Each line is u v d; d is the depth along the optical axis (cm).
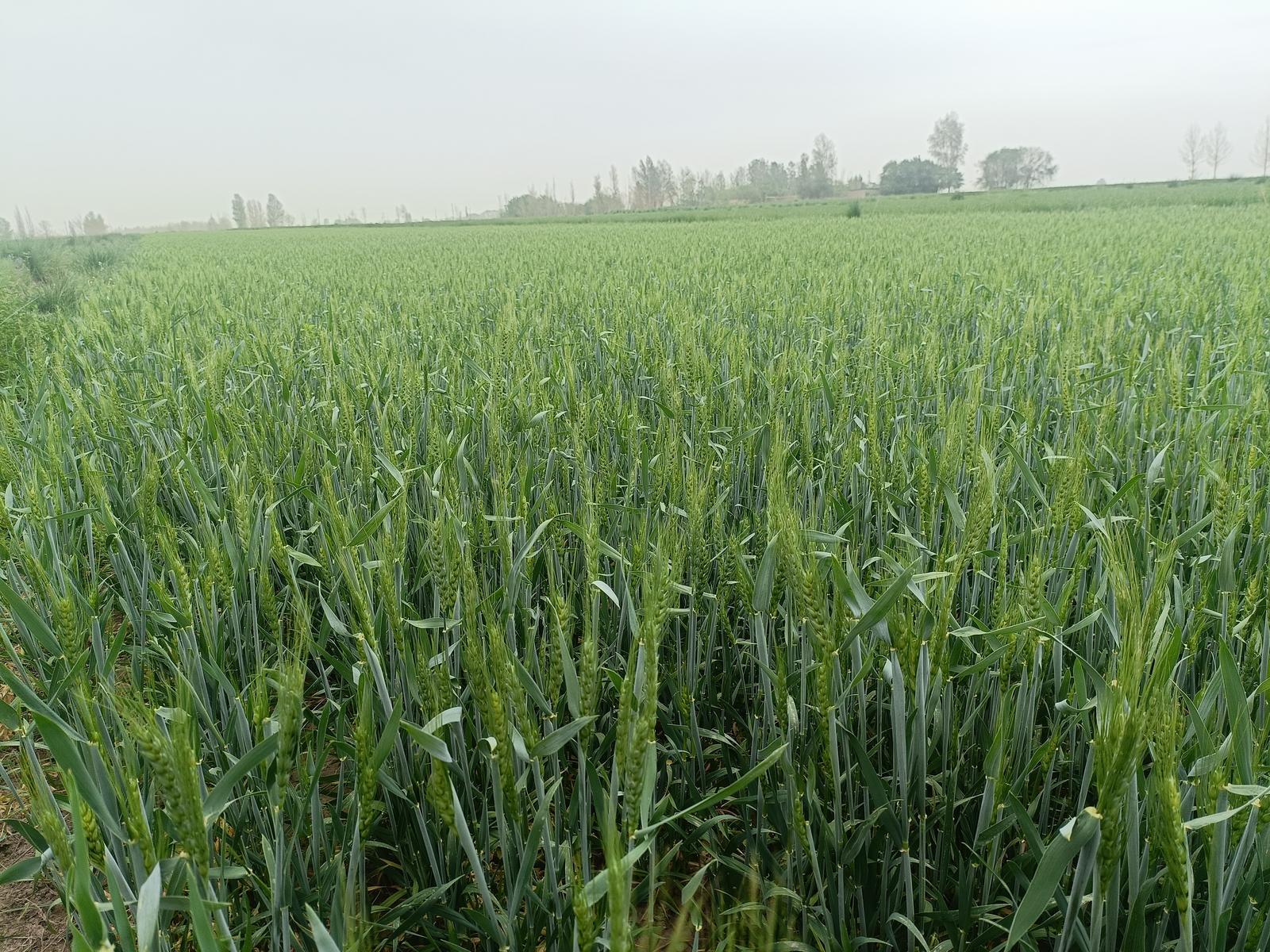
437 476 296
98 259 2906
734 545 237
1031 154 13262
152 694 215
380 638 233
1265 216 2814
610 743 257
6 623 330
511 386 456
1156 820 166
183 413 472
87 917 117
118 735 232
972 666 208
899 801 207
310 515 356
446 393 498
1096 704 179
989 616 276
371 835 266
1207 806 157
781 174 14812
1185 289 858
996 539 291
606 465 369
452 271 1585
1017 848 246
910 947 208
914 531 324
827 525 296
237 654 272
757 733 255
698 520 261
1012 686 215
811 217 5119
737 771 265
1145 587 254
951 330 785
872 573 261
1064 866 144
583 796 189
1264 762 181
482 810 240
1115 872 168
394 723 165
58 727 149
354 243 3334
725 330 654
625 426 389
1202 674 266
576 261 1758
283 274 1647
